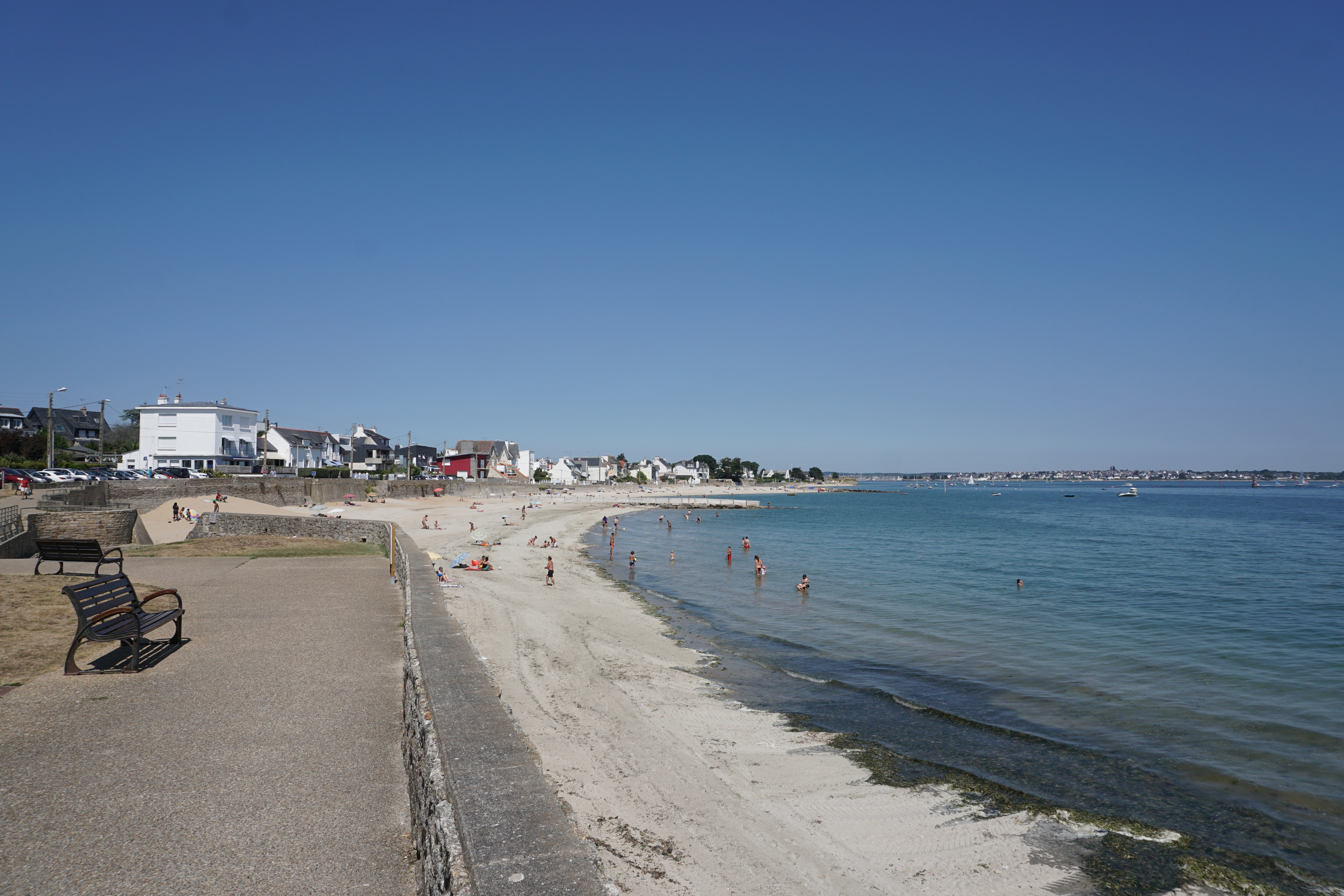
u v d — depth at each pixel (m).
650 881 8.23
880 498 185.88
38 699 8.41
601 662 18.17
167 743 7.21
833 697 16.73
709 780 11.30
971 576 39.09
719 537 65.62
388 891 4.80
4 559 20.61
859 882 8.74
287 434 94.69
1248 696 17.33
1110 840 10.21
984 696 17.19
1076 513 110.81
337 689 9.07
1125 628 25.45
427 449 143.88
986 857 9.61
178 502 45.28
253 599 15.18
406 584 15.23
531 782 4.56
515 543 50.00
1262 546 58.06
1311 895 9.05
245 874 4.94
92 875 4.86
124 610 9.63
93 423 91.44
